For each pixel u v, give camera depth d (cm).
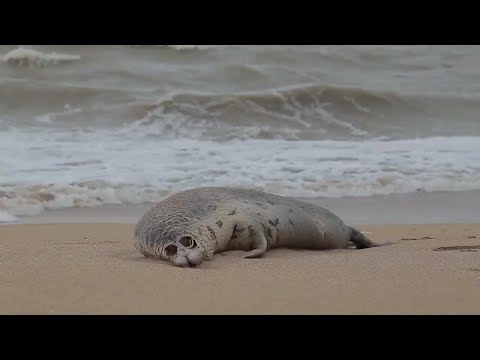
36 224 861
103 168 1145
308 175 1148
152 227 558
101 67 1916
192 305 388
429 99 1764
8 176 1075
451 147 1354
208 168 1169
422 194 1091
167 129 1468
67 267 495
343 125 1581
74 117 1511
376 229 844
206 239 550
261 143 1380
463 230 834
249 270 496
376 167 1204
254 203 616
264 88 1839
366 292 423
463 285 446
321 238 644
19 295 408
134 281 447
